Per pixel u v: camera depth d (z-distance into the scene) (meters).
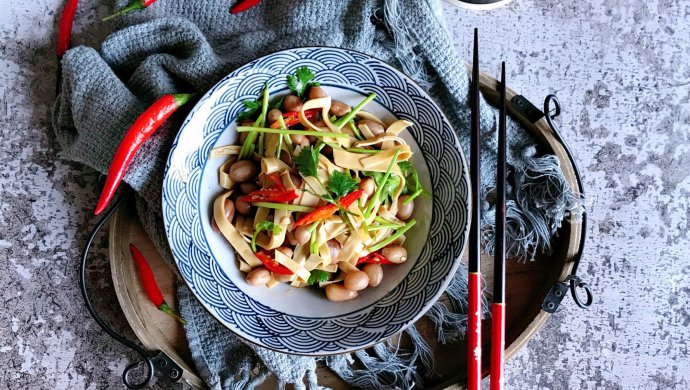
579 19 0.64
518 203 0.59
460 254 0.52
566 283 0.58
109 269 0.61
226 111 0.53
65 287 0.61
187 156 0.52
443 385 0.57
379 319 0.54
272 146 0.54
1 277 0.61
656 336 0.64
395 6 0.57
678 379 0.64
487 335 0.59
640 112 0.65
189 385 0.59
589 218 0.64
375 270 0.54
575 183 0.58
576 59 0.64
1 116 0.61
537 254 0.59
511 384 0.64
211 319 0.58
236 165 0.53
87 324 0.62
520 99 0.58
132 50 0.58
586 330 0.64
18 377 0.61
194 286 0.52
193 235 0.53
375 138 0.55
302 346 0.53
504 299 0.55
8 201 0.61
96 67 0.56
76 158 0.56
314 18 0.58
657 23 0.65
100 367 0.62
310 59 0.54
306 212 0.53
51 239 0.61
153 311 0.58
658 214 0.64
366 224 0.53
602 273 0.64
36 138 0.61
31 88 0.61
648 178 0.65
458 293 0.59
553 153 0.58
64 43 0.59
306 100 0.55
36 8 0.61
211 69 0.56
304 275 0.53
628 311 0.64
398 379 0.58
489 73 0.64
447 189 0.54
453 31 0.64
